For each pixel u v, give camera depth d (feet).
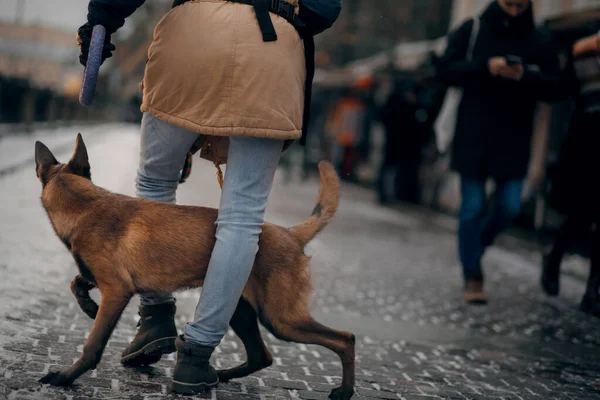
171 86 9.95
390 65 51.55
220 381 11.34
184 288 10.29
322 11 10.52
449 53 21.39
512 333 17.89
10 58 173.17
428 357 14.94
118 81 211.20
